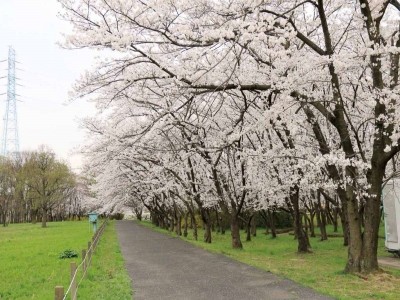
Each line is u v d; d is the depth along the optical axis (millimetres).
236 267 12047
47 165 50375
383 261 13969
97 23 9234
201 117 16094
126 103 15156
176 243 21656
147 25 9195
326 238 22266
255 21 8742
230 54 11352
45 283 10719
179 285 9586
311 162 10617
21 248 20531
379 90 9227
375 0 10086
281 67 10492
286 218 33688
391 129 9836
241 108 14781
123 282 10078
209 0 9109
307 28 12453
